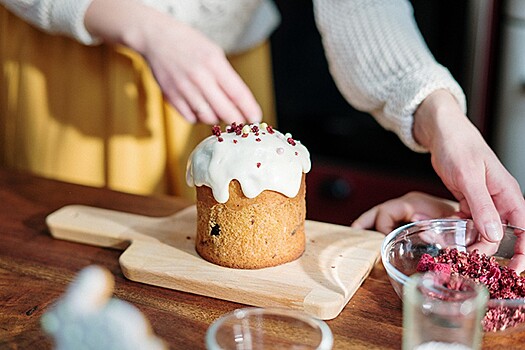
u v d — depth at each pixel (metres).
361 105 1.05
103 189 1.03
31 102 1.17
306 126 1.59
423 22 1.40
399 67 0.99
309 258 0.84
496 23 1.35
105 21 1.03
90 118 1.18
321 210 1.63
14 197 1.01
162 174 1.22
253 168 0.80
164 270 0.82
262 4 1.27
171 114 1.19
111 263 0.87
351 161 1.58
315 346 0.68
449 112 0.90
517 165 1.40
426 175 1.51
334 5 1.08
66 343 0.62
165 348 0.72
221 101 1.00
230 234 0.82
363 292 0.81
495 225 0.80
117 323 0.61
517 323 0.72
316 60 1.53
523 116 1.37
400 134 0.97
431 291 0.66
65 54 1.16
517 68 1.34
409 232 0.82
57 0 1.04
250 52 1.28
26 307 0.79
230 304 0.80
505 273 0.77
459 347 0.66
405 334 0.70
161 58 1.01
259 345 0.68
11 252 0.89
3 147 1.23
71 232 0.91
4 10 1.16
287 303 0.78
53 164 1.19
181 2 1.13
